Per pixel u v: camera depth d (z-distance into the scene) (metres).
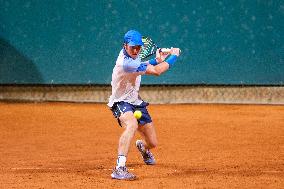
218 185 26.39
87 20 63.88
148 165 31.97
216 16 62.19
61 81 64.88
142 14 62.62
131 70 28.28
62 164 32.56
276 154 35.62
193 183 26.81
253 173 29.34
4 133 45.91
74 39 64.31
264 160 33.44
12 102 65.38
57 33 64.50
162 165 31.92
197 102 63.28
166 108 60.38
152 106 62.03
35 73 65.25
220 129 47.06
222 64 62.62
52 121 52.31
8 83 65.88
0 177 28.52
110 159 34.34
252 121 51.44
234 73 62.62
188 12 62.28
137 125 28.67
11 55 65.50
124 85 29.02
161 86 63.62
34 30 64.88
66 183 26.98
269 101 62.31
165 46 62.47
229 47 62.34
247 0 61.88
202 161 33.25
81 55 64.38
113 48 63.66
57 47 64.69
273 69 62.12
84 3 63.81
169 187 25.92
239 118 53.31
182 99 63.47
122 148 28.03
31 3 64.69
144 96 64.00
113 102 29.27
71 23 64.12
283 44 61.78
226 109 59.28
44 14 64.56
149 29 62.50
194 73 63.00
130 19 62.91
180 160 33.66
